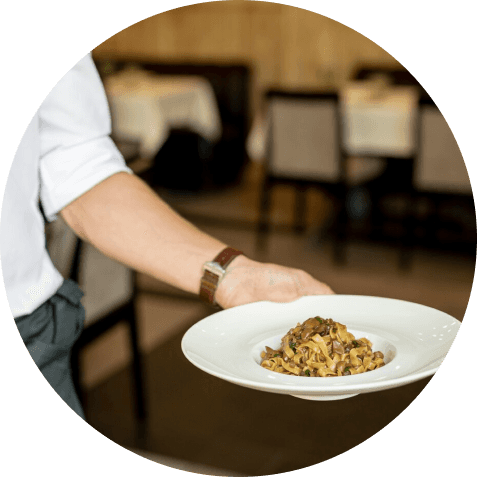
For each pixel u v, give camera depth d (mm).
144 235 1139
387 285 1129
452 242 1130
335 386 948
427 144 1146
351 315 1098
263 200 1169
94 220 1132
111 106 1148
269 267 1149
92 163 1131
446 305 1123
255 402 1098
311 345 992
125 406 1116
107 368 1123
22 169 1093
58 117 1109
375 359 1008
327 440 1087
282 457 1077
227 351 1028
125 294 1131
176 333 1128
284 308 1108
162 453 1084
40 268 1110
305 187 1170
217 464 1067
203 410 1106
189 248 1148
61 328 1120
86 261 1127
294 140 1178
